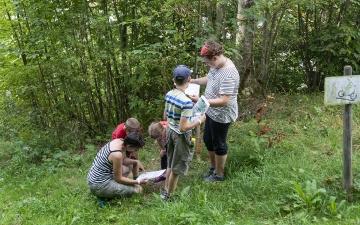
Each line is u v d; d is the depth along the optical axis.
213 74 3.93
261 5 5.43
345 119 3.51
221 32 5.90
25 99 6.08
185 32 5.21
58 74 5.70
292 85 7.54
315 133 5.37
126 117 6.46
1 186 4.84
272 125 5.74
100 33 5.71
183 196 3.79
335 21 7.11
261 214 3.49
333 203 3.34
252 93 6.71
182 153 3.71
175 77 3.62
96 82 6.14
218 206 3.64
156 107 6.23
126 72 5.80
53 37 5.68
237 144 5.21
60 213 3.84
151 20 5.64
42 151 5.80
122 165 4.30
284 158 4.52
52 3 5.70
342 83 3.37
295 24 7.43
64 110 6.12
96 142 6.25
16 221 3.78
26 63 6.04
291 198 3.57
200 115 3.64
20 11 5.60
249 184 3.99
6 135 6.80
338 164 4.22
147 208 3.85
